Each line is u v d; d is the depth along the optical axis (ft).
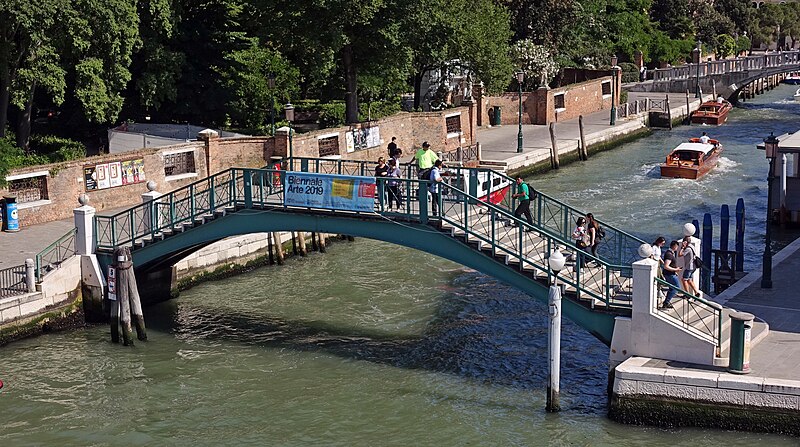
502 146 191.31
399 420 83.82
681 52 324.80
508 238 94.12
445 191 96.63
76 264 106.93
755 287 99.25
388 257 131.03
